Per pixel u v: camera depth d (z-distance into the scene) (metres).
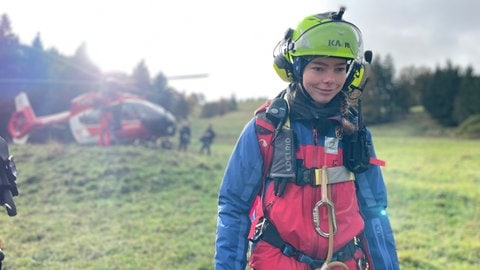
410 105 79.38
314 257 2.14
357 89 2.23
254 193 2.23
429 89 71.56
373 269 2.27
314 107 2.17
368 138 2.24
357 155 2.17
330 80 2.11
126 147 20.16
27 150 17.75
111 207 11.02
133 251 7.59
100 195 12.12
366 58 2.26
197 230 9.12
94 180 13.48
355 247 2.23
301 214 2.11
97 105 23.16
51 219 9.73
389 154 28.44
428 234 9.51
